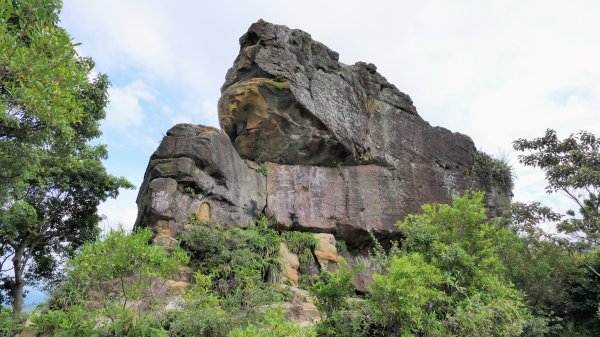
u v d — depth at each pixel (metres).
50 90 6.33
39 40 6.14
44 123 8.87
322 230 16.83
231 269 10.99
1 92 7.59
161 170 13.08
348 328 8.27
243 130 17.00
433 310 8.69
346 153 18.27
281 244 14.52
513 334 8.24
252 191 15.73
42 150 10.31
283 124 16.91
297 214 16.58
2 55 5.83
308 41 19.36
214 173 14.08
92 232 17.70
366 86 20.95
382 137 20.28
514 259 12.84
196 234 11.73
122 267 7.34
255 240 13.13
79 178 16.69
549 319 11.48
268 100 16.59
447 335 7.83
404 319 7.87
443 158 22.52
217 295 8.95
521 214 15.19
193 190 13.15
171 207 12.32
